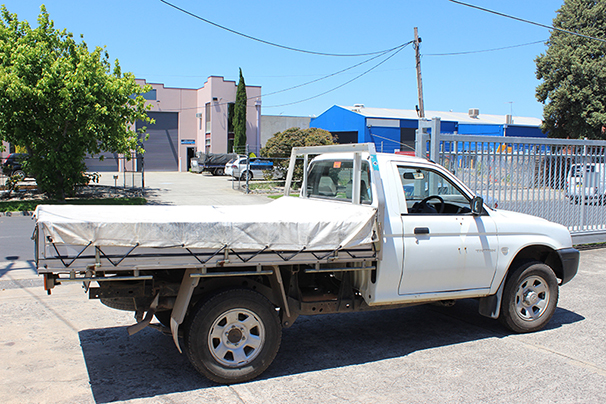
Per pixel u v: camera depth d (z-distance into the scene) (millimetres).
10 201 20172
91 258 3617
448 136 8930
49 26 20109
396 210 4871
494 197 9375
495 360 4812
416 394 4039
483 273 5316
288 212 5227
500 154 9477
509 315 5508
